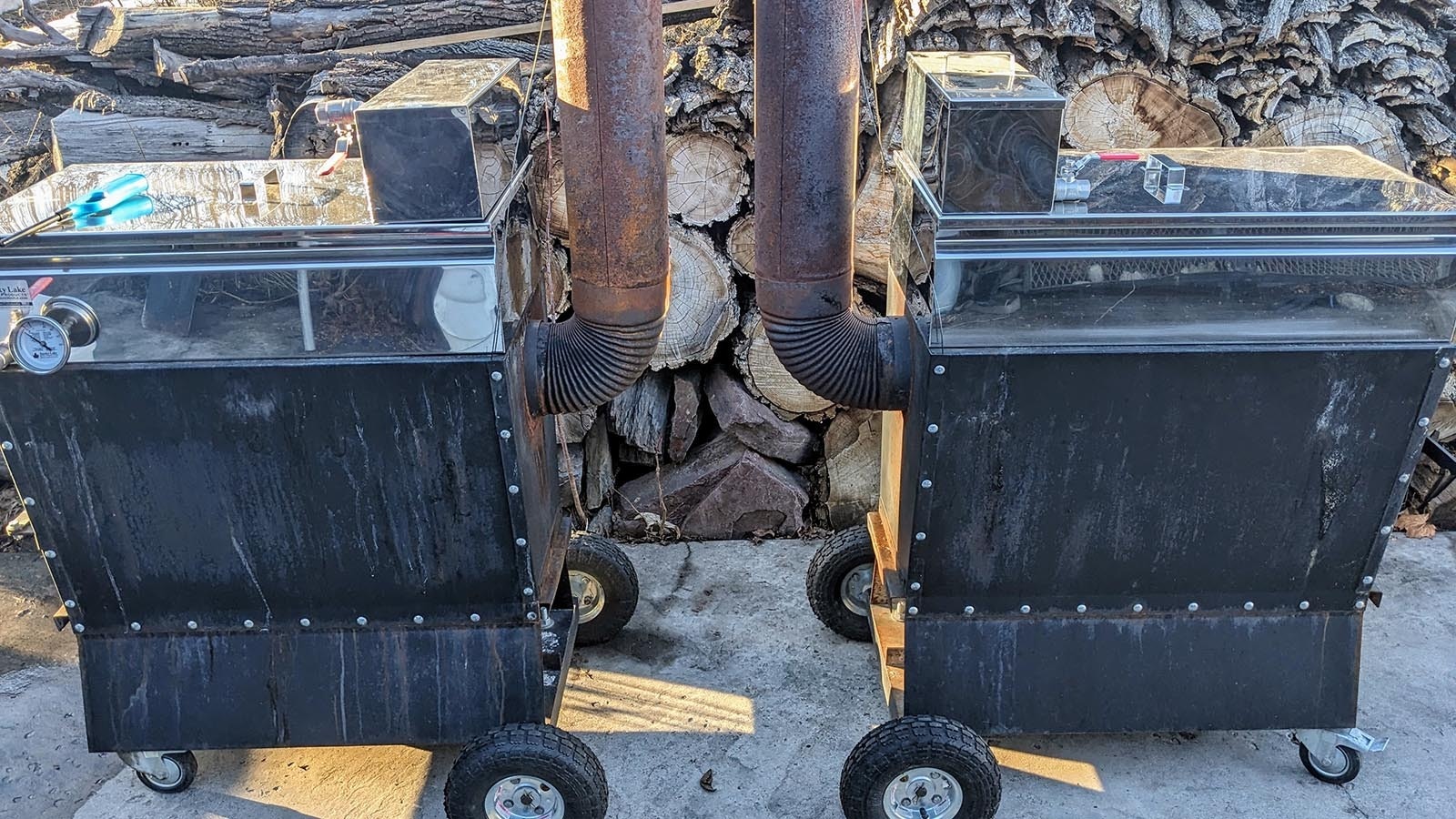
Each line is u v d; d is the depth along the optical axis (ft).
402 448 7.22
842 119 7.23
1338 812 8.37
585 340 7.66
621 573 10.07
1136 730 8.21
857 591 10.21
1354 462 7.36
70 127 11.89
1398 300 6.89
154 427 7.08
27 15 12.54
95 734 8.08
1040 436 7.27
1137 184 7.43
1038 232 6.78
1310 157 8.22
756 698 9.73
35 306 6.73
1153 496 7.48
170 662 7.98
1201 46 10.43
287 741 8.08
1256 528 7.62
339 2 12.00
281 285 6.73
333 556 7.62
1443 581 10.98
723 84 10.39
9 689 9.82
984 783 7.72
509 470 7.30
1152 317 6.95
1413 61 10.57
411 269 6.71
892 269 8.79
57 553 7.57
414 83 7.14
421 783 8.84
